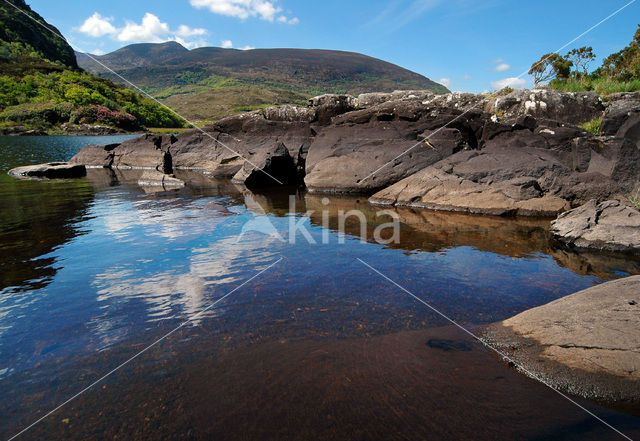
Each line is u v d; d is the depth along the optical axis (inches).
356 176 472.7
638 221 234.5
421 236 263.1
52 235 263.3
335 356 116.9
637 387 98.6
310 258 215.3
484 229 282.2
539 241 248.7
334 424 87.9
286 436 84.1
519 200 340.8
